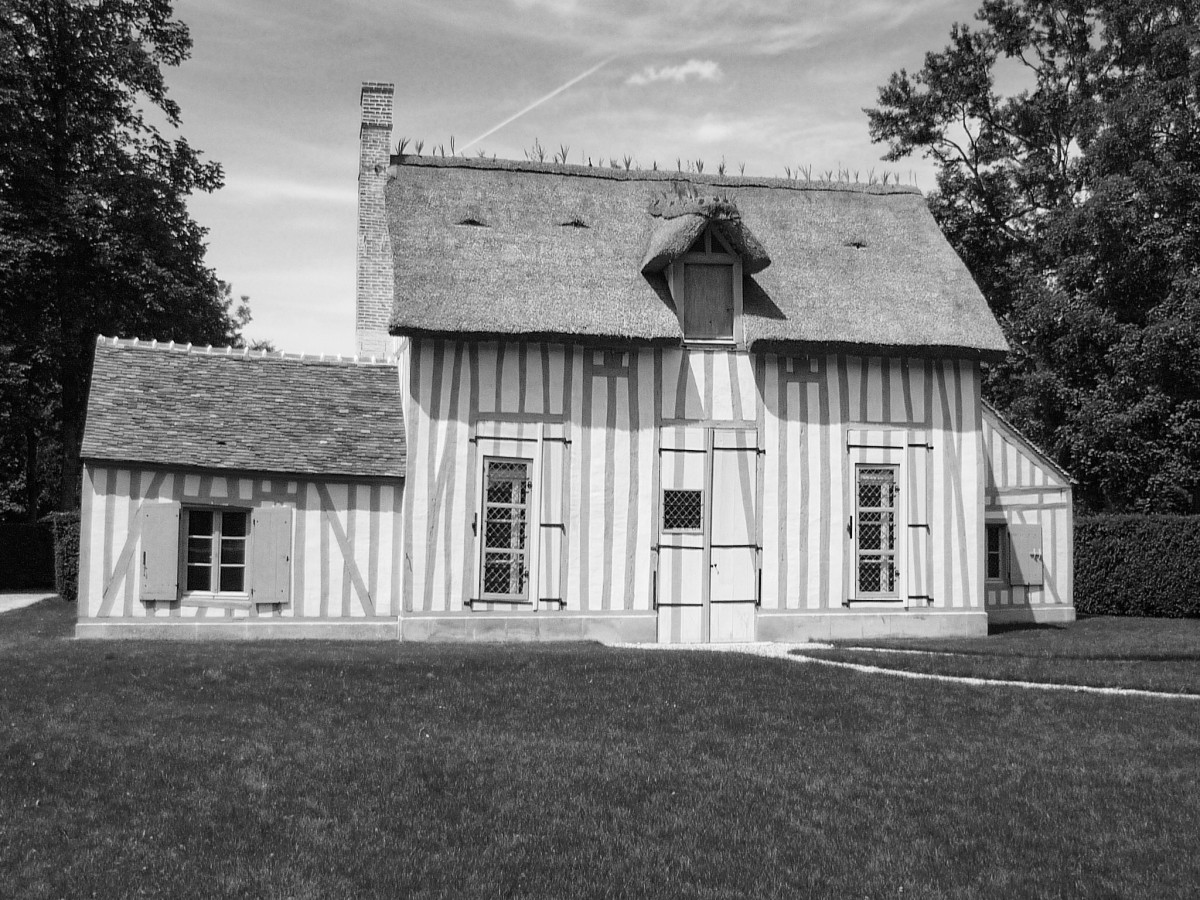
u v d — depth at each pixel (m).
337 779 9.88
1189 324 25.83
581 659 14.66
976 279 34.19
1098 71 33.06
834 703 12.66
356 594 17.66
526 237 19.22
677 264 18.80
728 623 18.45
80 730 10.92
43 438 38.50
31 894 7.55
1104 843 8.93
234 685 12.71
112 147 30.75
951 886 8.11
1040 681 14.18
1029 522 22.86
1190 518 24.05
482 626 17.58
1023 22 33.75
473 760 10.46
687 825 9.08
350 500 17.75
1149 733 11.70
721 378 18.75
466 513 17.67
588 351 18.33
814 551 18.81
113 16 31.05
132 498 17.09
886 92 35.09
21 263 27.44
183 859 8.20
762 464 18.72
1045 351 28.80
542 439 18.02
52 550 28.77
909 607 19.06
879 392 19.22
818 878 8.16
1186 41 28.80
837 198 21.66
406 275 17.98
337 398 19.16
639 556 18.23
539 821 9.07
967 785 10.16
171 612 17.12
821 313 19.03
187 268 31.44
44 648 15.02
